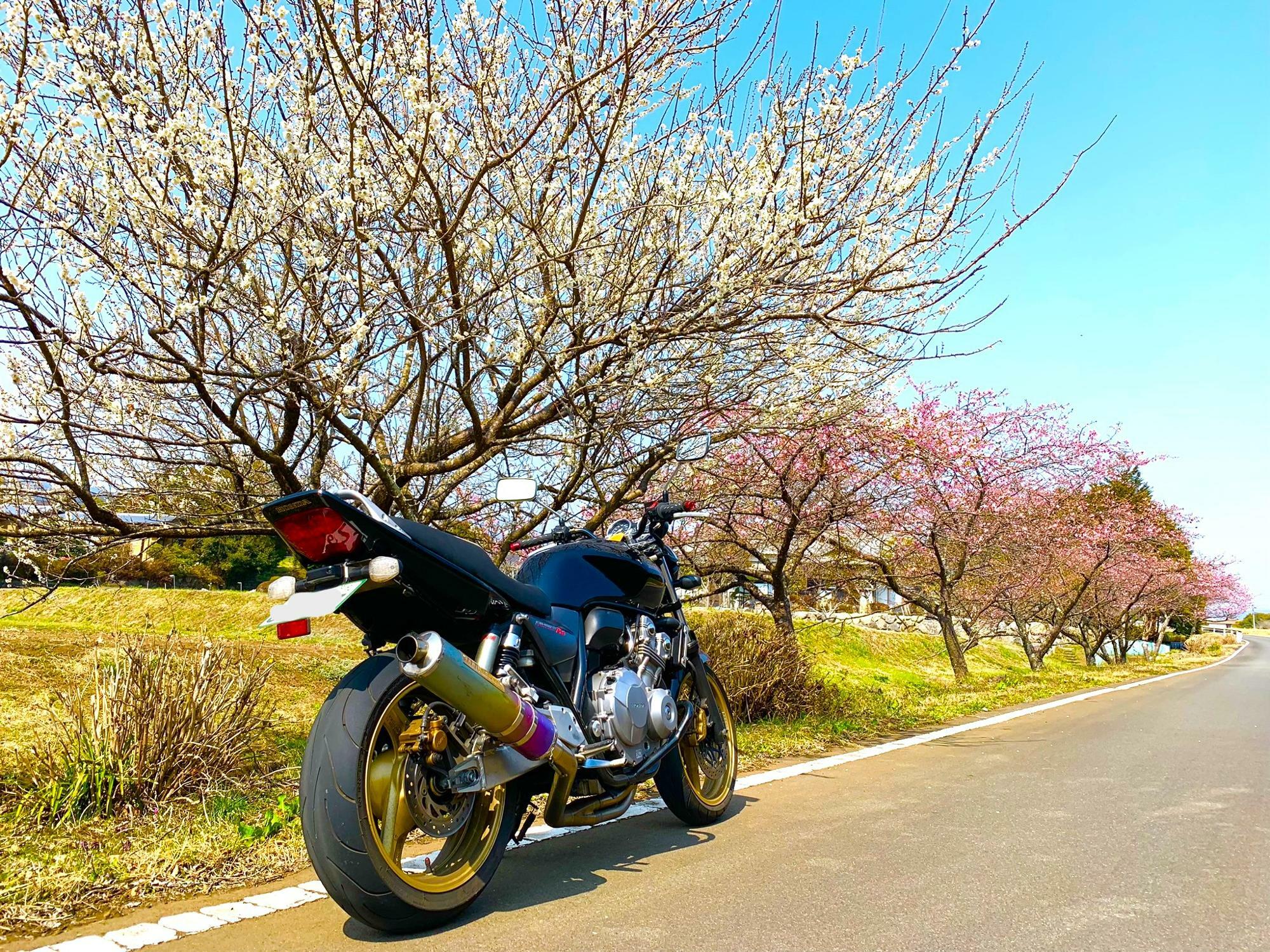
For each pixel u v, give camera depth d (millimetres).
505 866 4031
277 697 6980
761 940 3129
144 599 14312
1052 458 17000
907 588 16000
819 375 6742
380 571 3027
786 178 5762
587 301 5766
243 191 4957
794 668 9414
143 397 5430
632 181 6293
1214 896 3695
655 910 3428
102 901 3414
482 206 6121
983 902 3549
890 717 10047
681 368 6098
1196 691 16031
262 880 3695
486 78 5375
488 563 3596
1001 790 5805
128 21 4801
